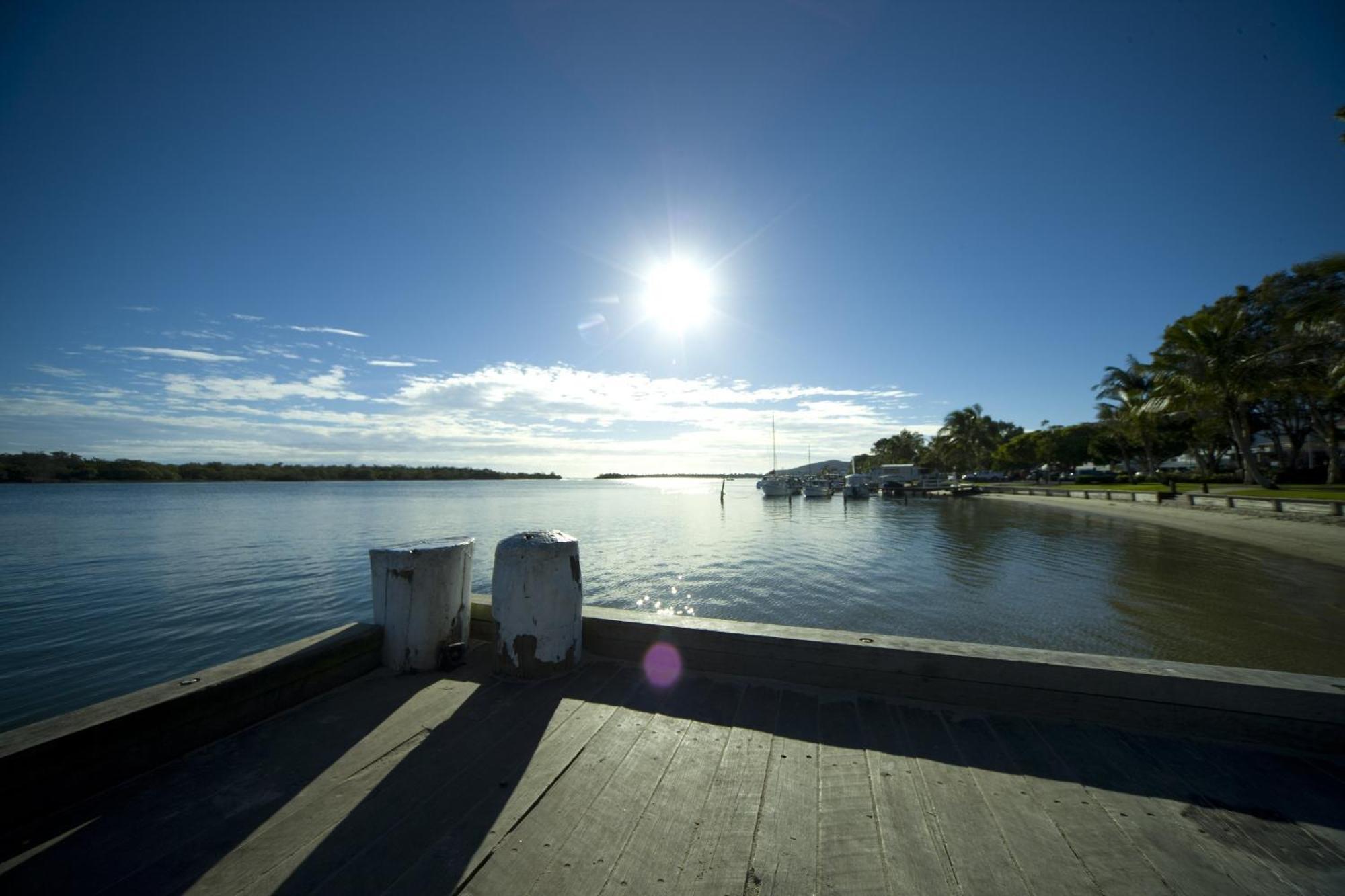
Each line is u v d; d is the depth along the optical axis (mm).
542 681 3707
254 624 14648
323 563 24172
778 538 34062
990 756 2801
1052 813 2354
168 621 14906
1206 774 2617
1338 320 27469
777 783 2586
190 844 2123
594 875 2008
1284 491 36469
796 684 3646
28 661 11977
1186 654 11453
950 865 2061
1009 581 19250
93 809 2314
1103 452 69688
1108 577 19125
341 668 3615
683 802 2447
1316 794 2455
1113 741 2912
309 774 2613
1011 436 107562
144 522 44969
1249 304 35969
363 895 1894
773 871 2031
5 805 2109
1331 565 19906
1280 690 2822
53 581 20266
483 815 2336
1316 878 1977
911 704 3357
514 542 3766
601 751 2854
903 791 2516
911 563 23891
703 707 3344
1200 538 27078
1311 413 40875
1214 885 1956
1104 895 1914
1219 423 43750
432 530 38625
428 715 3236
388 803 2410
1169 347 39812
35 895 1865
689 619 4117
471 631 4543
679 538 34844
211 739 2871
